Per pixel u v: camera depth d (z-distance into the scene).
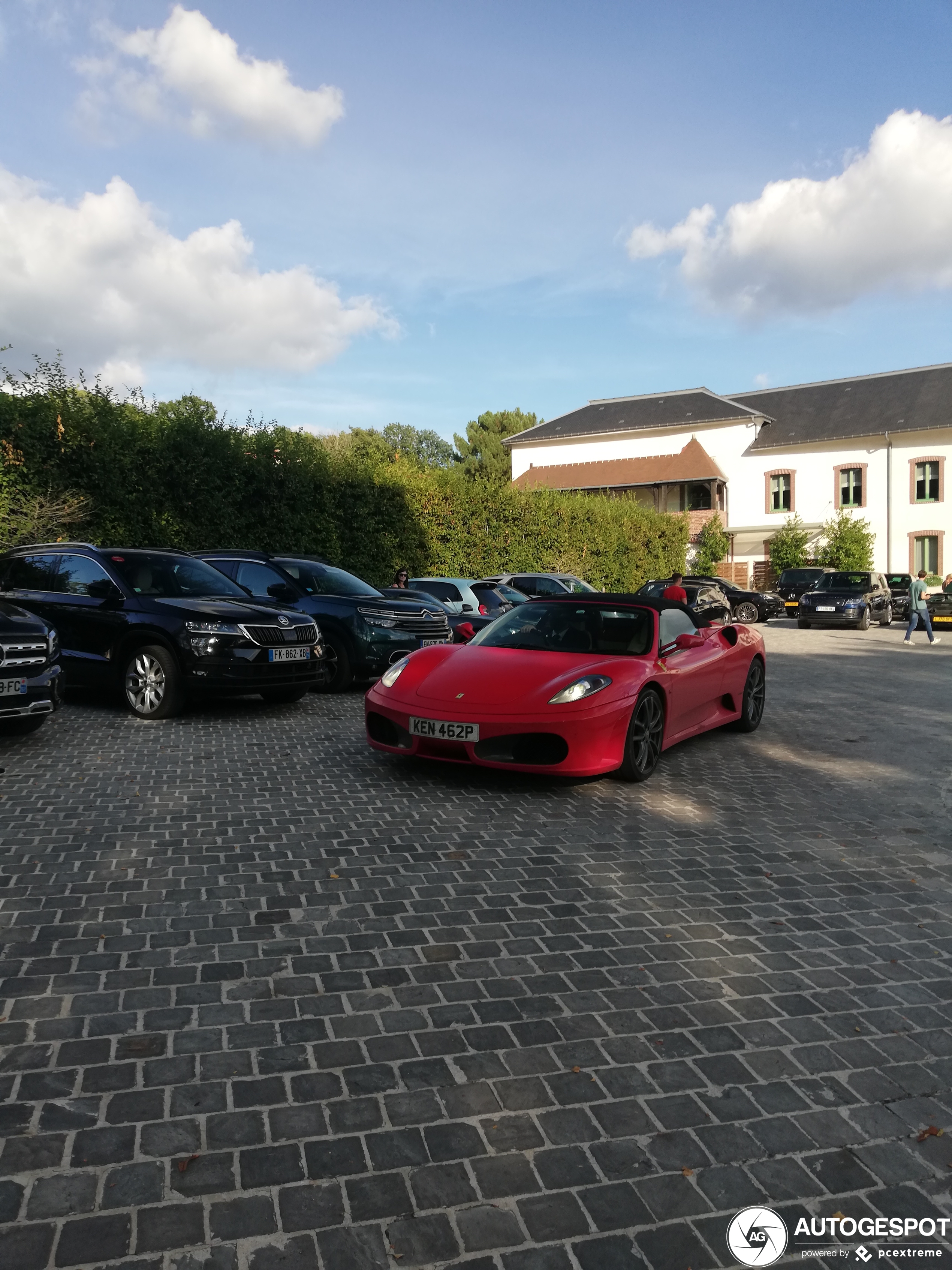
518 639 6.68
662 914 3.70
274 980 3.02
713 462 42.59
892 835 4.95
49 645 6.82
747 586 42.72
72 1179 2.02
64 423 12.61
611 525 30.28
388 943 3.35
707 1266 1.84
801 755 7.16
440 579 15.02
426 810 5.21
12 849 4.34
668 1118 2.31
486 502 24.03
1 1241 1.83
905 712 9.46
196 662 7.91
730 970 3.19
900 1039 2.74
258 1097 2.35
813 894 3.99
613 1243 1.89
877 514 39.78
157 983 2.98
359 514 18.30
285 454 16.39
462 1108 2.33
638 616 6.71
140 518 13.89
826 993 3.03
